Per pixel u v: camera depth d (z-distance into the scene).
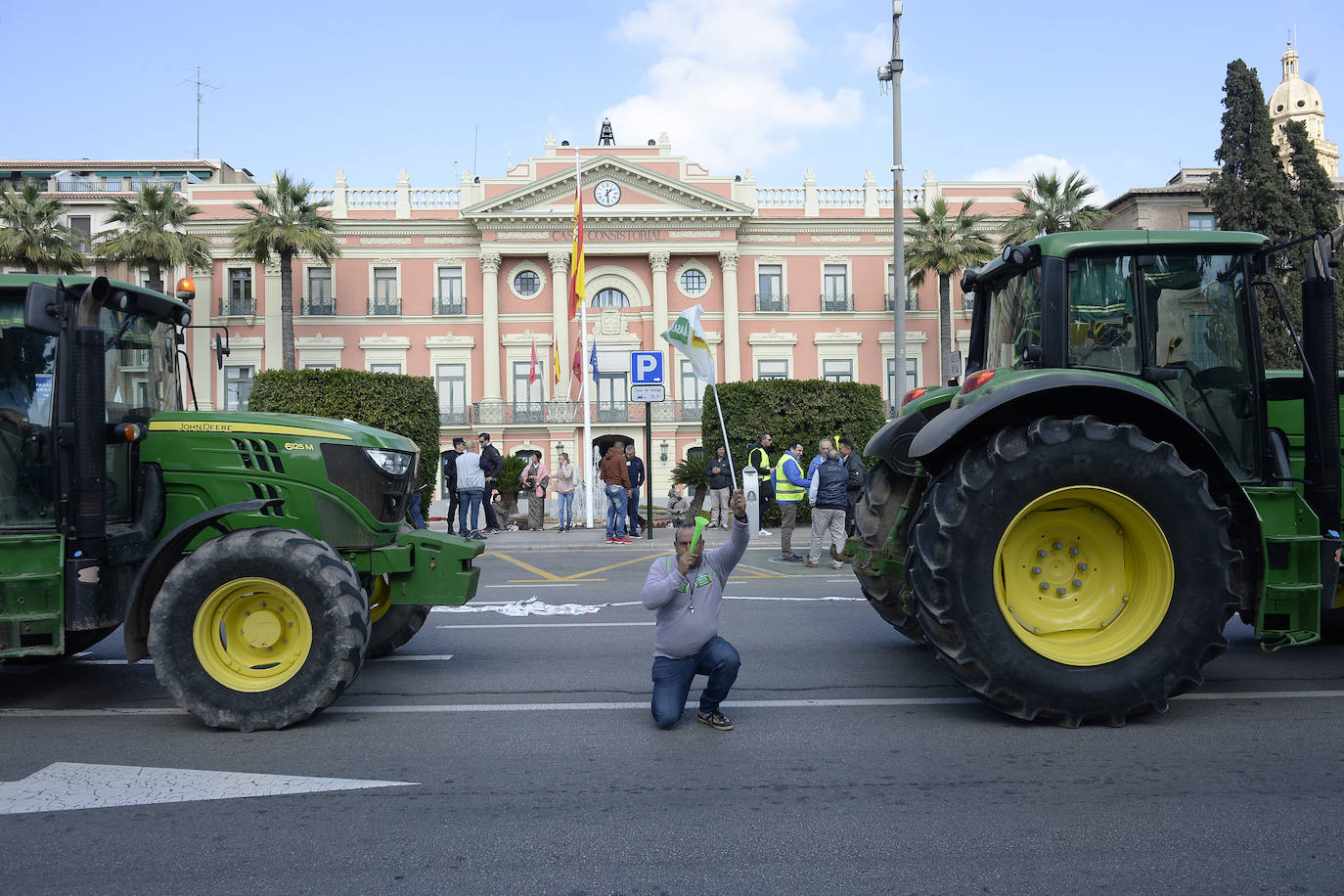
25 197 36.47
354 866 3.62
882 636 8.14
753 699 6.02
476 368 44.56
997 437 5.33
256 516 6.09
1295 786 4.34
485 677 6.76
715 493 20.64
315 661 5.40
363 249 44.22
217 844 3.84
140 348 6.34
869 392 22.75
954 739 5.11
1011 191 45.31
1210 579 5.24
